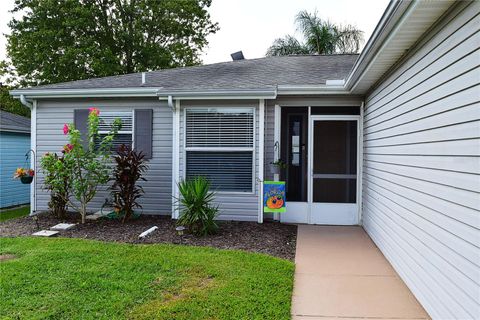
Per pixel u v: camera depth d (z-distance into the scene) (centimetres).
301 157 714
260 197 677
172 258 450
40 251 478
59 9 1709
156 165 755
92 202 768
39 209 792
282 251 505
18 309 308
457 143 264
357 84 572
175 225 649
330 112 696
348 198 692
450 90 277
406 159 391
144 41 1975
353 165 691
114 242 535
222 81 745
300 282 394
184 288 356
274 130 702
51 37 1695
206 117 690
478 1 234
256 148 679
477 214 233
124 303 320
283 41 1800
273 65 908
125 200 670
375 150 560
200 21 2112
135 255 462
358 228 665
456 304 264
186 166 698
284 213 711
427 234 324
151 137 751
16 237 563
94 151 714
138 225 649
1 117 1150
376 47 393
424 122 334
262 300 330
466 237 248
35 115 789
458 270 261
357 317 313
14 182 1061
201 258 452
